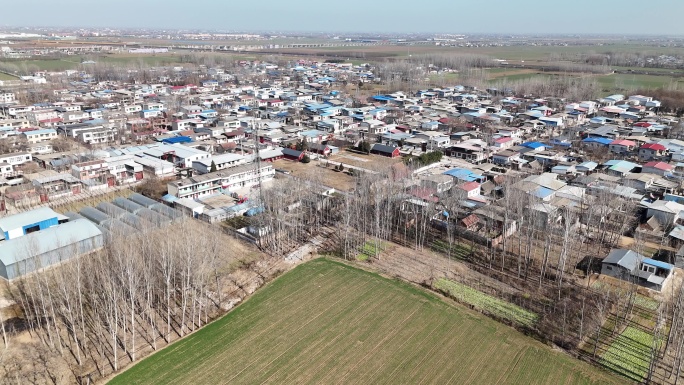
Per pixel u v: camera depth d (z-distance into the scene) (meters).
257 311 71.12
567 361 60.62
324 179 129.62
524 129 180.12
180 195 109.31
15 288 74.19
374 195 104.19
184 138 158.50
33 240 79.56
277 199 96.50
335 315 70.19
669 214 96.44
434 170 135.38
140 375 57.56
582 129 172.62
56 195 112.75
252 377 57.41
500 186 115.50
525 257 83.38
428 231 98.44
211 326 67.50
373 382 56.62
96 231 85.81
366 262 86.88
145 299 71.88
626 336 65.44
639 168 128.38
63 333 64.75
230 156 136.12
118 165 125.50
